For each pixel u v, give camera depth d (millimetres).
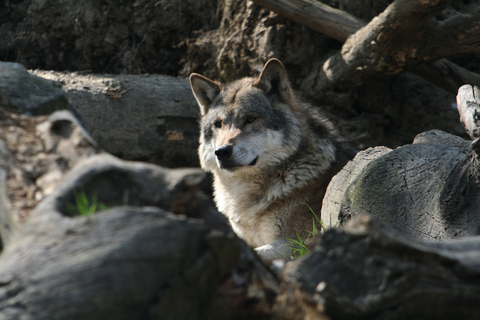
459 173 6438
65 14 17688
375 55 13820
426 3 11797
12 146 4207
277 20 15914
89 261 2830
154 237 2965
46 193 3736
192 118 14844
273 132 10508
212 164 11352
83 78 15047
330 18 14727
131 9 17672
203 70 17234
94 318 2758
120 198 3451
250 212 10859
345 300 3053
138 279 2877
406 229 7062
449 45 12953
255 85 10961
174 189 3459
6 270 2885
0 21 18391
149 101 14562
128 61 17438
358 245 3219
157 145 14609
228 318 3336
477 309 3277
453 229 6387
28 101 5559
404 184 7277
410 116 16297
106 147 14234
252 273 3541
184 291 3023
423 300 3156
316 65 15828
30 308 2705
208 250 3107
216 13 17234
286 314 3449
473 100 7090
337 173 10188
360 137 15414
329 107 15695
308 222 10438
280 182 10602
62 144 4199
